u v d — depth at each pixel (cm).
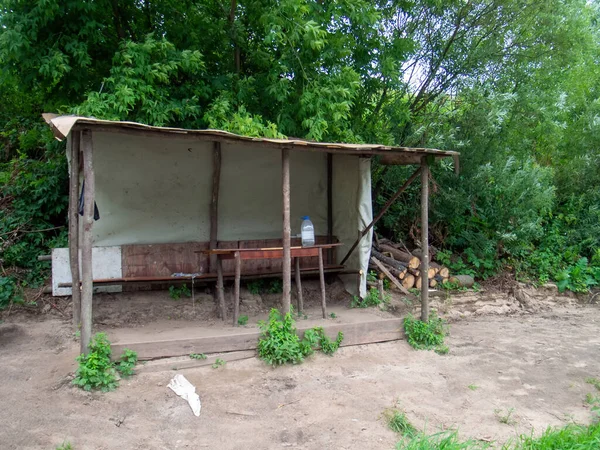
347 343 566
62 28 671
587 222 1034
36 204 727
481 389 495
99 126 411
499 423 424
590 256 1020
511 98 833
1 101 925
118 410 400
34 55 640
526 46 927
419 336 603
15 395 414
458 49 912
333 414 420
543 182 925
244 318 590
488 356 594
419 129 817
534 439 384
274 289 699
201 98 742
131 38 765
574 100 1101
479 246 878
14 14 617
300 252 571
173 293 632
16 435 355
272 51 814
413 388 484
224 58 831
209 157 654
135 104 662
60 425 372
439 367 546
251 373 482
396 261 768
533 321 779
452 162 828
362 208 671
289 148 516
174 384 442
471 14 891
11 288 633
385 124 873
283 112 743
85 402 406
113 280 581
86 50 655
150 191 630
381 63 816
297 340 523
